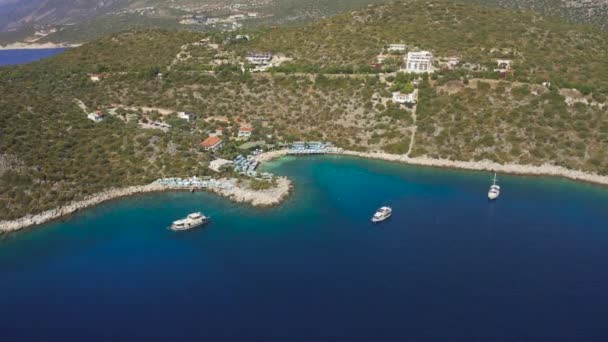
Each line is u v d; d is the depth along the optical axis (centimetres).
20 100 17900
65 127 16800
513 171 15262
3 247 12050
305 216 13000
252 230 12369
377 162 16488
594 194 13788
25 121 16225
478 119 16788
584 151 15250
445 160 16025
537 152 15475
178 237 12181
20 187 13688
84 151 15762
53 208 13462
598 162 14825
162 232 12469
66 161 15062
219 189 14538
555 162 15212
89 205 13888
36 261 11369
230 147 16912
